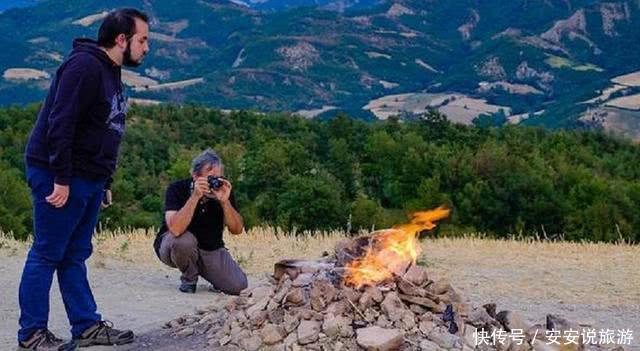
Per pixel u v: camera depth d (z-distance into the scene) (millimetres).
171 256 8656
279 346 5508
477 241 17031
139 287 9133
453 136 52469
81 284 6078
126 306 7906
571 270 12031
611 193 38406
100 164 5629
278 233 16500
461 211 39344
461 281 10695
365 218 35219
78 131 5535
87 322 6031
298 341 5477
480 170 40812
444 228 37281
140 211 36219
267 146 40438
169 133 50812
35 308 5809
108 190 6113
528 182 38500
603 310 8922
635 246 16266
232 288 8695
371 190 44688
